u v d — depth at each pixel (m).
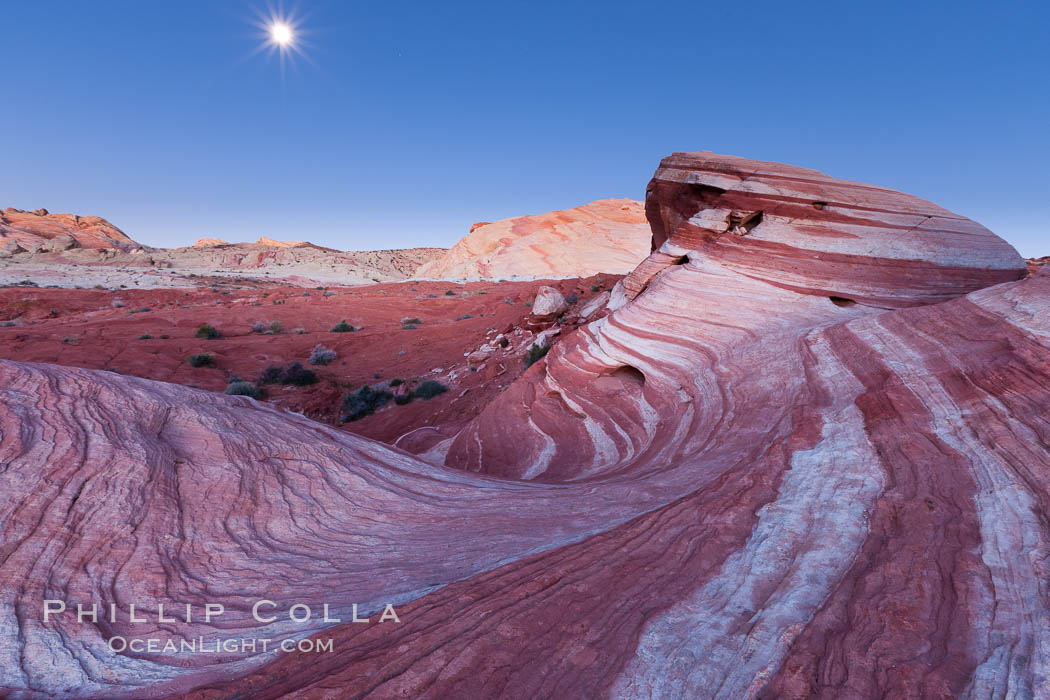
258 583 4.27
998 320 6.81
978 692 2.55
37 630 3.19
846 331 8.65
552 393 13.85
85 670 3.05
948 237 12.09
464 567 4.64
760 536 4.32
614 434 11.05
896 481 4.66
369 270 101.94
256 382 26.91
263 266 101.62
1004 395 5.35
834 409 6.64
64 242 109.56
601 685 2.93
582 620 3.47
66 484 4.25
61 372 5.78
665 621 3.44
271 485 5.67
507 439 13.32
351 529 5.51
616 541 4.57
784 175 13.20
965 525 3.87
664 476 6.88
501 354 26.25
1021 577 3.26
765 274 12.00
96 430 4.96
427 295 55.31
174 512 4.64
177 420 5.96
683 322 11.82
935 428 5.32
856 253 11.77
